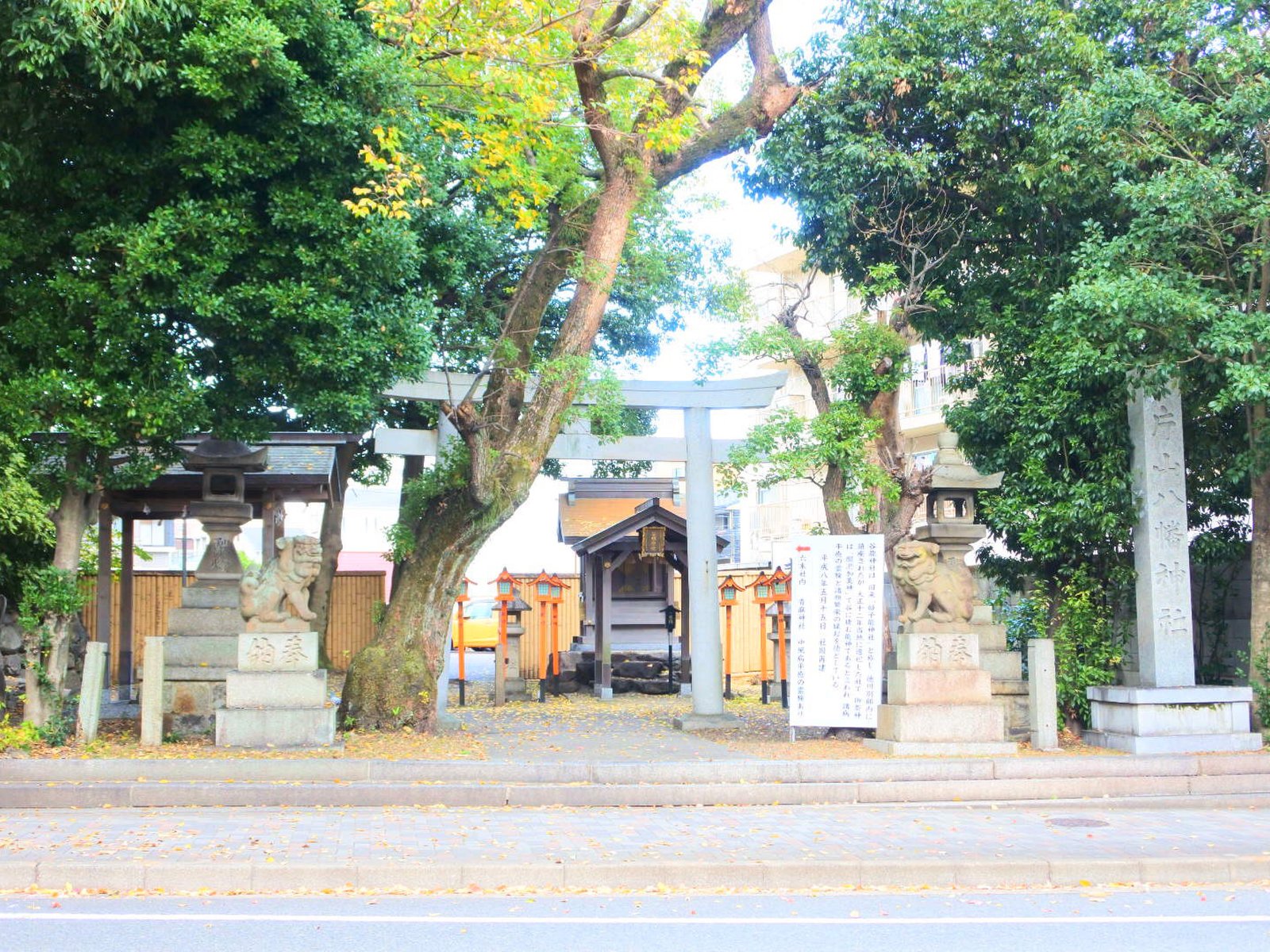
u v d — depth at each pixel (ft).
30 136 41.06
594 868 30.04
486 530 51.57
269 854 31.04
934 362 101.19
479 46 46.85
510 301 62.28
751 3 51.88
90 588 77.77
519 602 76.18
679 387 60.13
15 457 43.65
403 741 48.34
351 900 27.96
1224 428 55.26
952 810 40.93
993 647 53.06
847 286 61.57
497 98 48.78
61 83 40.01
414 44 45.85
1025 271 55.57
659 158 53.52
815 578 50.67
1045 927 25.79
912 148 58.03
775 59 53.78
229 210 41.34
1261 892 29.81
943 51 55.01
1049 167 51.80
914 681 48.29
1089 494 51.03
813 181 57.16
